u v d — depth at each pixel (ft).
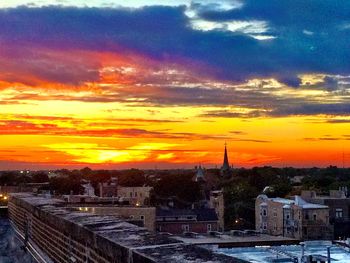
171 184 366.63
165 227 237.04
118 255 30.40
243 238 159.94
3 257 95.09
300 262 99.71
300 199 231.09
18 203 96.07
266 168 500.74
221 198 291.38
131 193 359.25
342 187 328.08
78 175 611.47
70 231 43.98
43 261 59.93
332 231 219.41
